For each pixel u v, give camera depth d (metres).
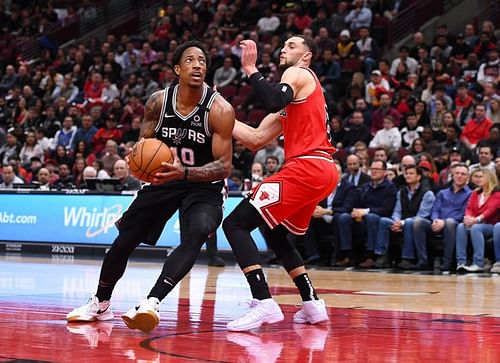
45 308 5.25
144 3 23.42
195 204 4.43
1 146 17.50
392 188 10.96
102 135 16.11
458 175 10.52
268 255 11.38
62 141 16.52
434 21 18.61
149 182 4.38
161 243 12.06
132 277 8.35
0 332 4.07
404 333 4.33
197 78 4.43
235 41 18.14
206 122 4.48
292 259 4.80
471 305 6.04
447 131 12.82
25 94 19.00
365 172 11.91
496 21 18.23
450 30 18.75
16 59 22.48
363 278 8.97
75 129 16.53
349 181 11.36
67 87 19.05
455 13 18.80
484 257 10.43
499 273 9.90
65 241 12.64
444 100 14.20
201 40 19.03
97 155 15.83
